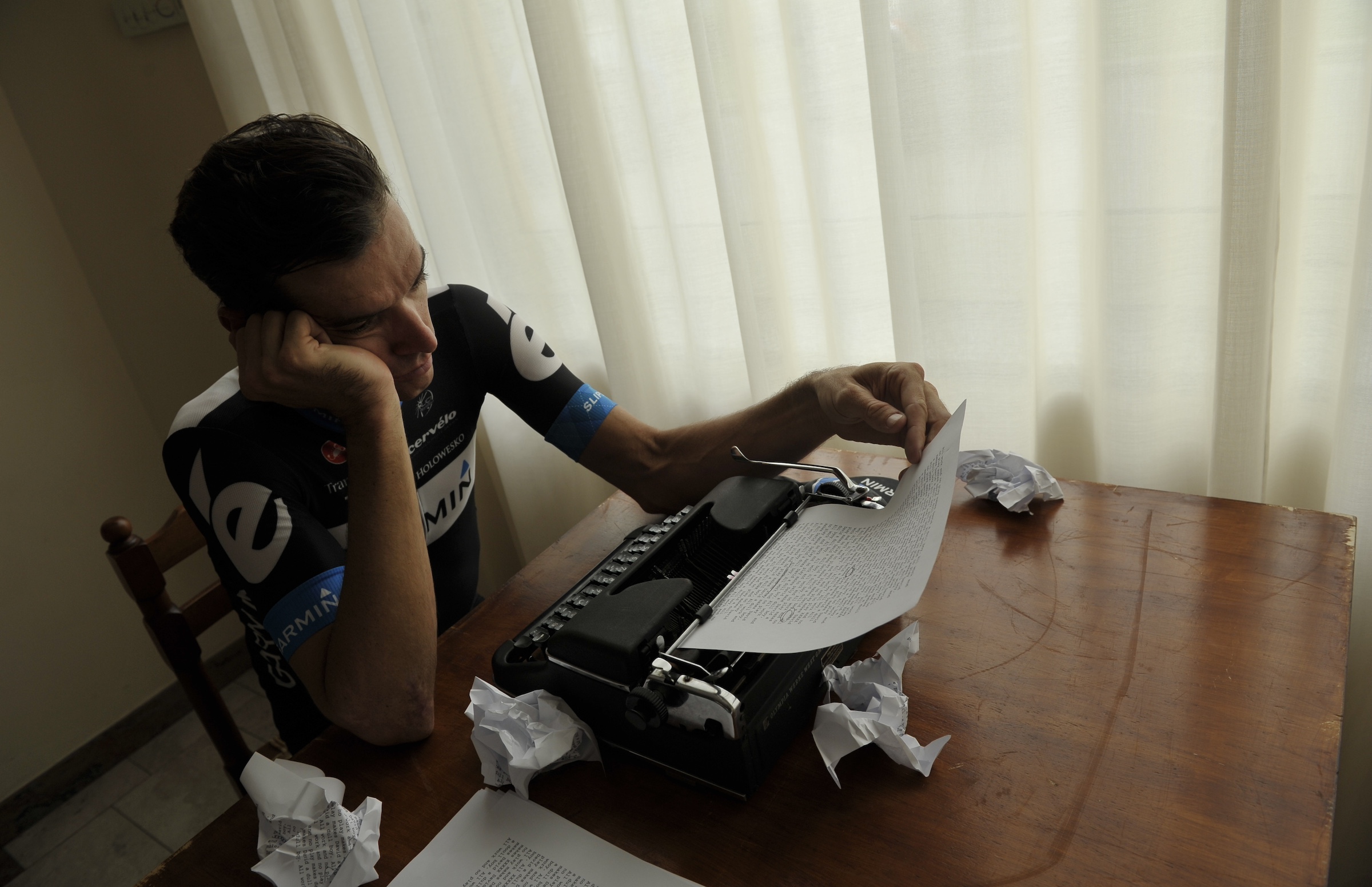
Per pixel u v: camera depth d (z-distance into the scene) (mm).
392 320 805
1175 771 585
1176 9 905
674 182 1298
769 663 652
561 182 1442
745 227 1206
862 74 1124
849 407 879
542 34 1236
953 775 617
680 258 1350
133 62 1832
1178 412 1091
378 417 776
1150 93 911
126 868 1729
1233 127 854
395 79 1447
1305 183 967
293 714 1045
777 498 848
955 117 1013
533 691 730
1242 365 943
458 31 1386
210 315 2092
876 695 666
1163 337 1026
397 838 666
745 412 1025
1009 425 1151
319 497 917
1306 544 777
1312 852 516
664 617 682
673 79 1241
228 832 703
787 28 1121
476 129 1444
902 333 1159
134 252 1965
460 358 1085
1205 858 526
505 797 679
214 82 1680
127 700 2045
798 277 1314
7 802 1859
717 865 588
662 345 1505
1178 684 654
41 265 1844
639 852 610
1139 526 845
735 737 604
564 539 1046
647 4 1204
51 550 1907
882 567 671
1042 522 880
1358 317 886
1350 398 915
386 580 760
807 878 567
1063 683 676
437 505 1088
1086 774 596
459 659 861
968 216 1056
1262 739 595
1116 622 727
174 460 865
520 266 1546
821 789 631
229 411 877
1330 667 643
